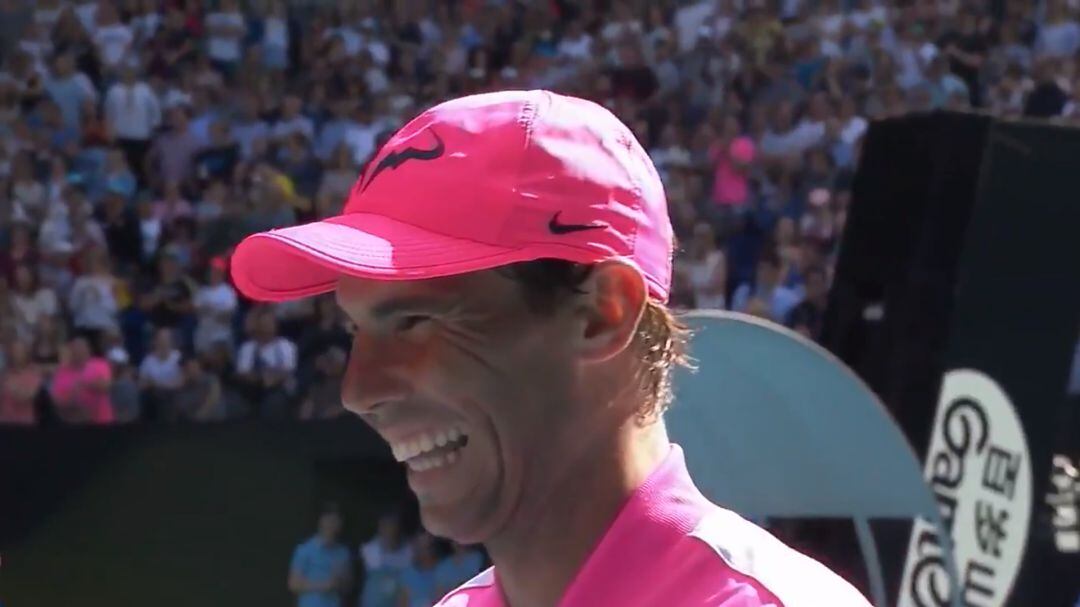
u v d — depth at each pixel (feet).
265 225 110.93
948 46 139.44
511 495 13.32
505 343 13.02
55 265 107.76
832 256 108.58
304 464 75.15
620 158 13.43
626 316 13.20
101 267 104.37
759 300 101.50
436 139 13.24
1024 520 41.63
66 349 91.45
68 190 115.03
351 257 12.60
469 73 141.18
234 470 74.38
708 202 116.26
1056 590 47.44
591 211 13.00
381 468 75.92
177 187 119.55
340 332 96.02
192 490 74.02
